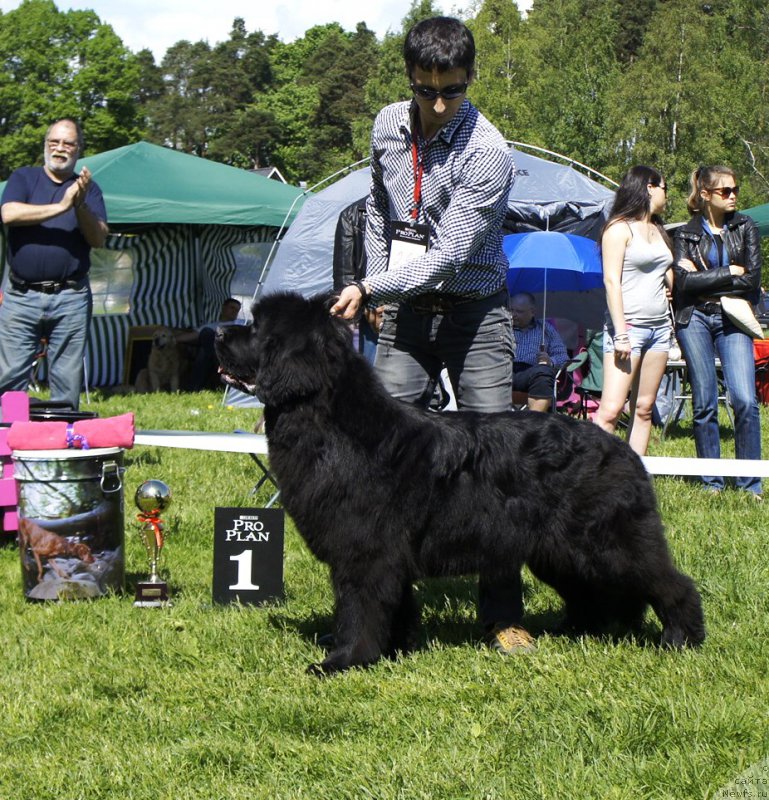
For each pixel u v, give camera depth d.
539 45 43.91
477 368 4.21
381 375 4.35
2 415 6.12
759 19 39.25
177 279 17.61
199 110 81.81
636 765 2.79
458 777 2.79
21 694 3.54
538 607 4.69
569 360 10.68
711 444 7.38
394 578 3.64
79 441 4.77
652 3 59.94
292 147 78.62
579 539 3.77
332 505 3.55
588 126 38.53
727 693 3.31
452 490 3.67
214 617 4.46
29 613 4.58
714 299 7.15
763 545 5.48
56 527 4.70
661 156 36.50
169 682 3.64
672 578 3.85
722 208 7.07
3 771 2.96
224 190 16.09
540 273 12.41
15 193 7.11
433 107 3.79
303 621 4.39
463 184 3.87
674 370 11.24
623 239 6.55
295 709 3.30
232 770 2.95
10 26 50.41
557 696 3.36
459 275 4.06
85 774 2.90
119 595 4.91
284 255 11.77
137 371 16.36
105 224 7.35
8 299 7.24
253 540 4.72
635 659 3.73
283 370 3.48
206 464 8.40
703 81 36.78
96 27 52.88
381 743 3.08
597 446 3.80
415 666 3.75
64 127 7.14
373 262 4.29
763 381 13.40
